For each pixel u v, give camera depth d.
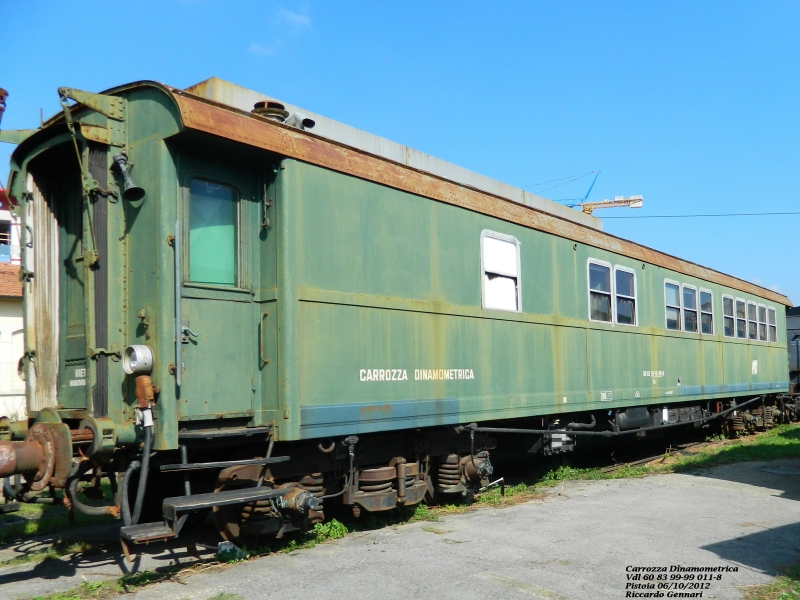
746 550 6.14
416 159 11.62
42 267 6.34
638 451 14.35
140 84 5.61
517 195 14.43
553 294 9.80
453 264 8.03
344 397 6.47
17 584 5.36
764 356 18.12
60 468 5.05
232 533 6.07
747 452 12.87
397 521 7.42
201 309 5.70
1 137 6.17
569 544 6.33
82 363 5.97
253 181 6.23
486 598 4.87
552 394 9.53
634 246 12.42
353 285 6.68
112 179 5.66
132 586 5.16
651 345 12.44
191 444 5.62
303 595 4.91
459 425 8.05
